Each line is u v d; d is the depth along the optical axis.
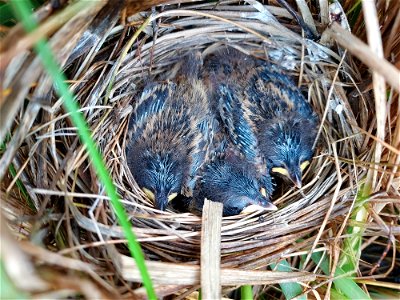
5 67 0.15
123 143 0.21
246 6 0.20
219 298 0.17
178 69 0.22
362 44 0.16
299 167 0.21
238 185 0.21
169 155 0.21
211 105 0.22
